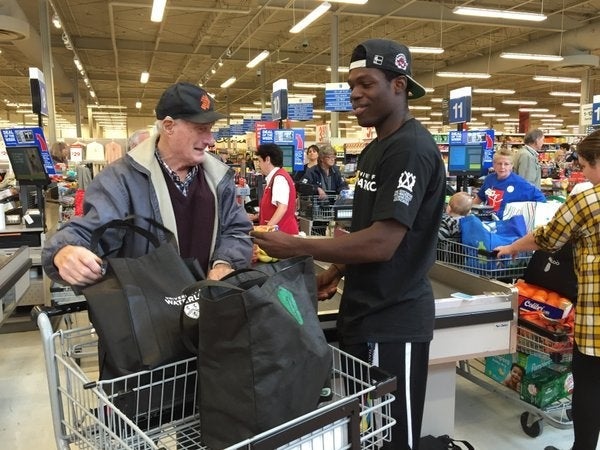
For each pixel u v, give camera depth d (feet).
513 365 8.55
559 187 24.89
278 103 27.58
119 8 42.39
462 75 56.08
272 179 13.76
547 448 7.97
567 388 8.24
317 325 3.45
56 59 61.82
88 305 3.76
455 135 17.66
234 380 3.17
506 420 9.04
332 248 4.59
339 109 35.17
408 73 4.88
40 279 13.60
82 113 103.65
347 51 60.13
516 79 73.72
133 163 4.88
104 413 3.50
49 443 8.64
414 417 5.12
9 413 9.63
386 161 4.75
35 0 40.11
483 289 7.52
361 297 5.00
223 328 3.19
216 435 3.28
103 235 4.64
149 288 3.84
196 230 5.21
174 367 3.75
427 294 5.03
